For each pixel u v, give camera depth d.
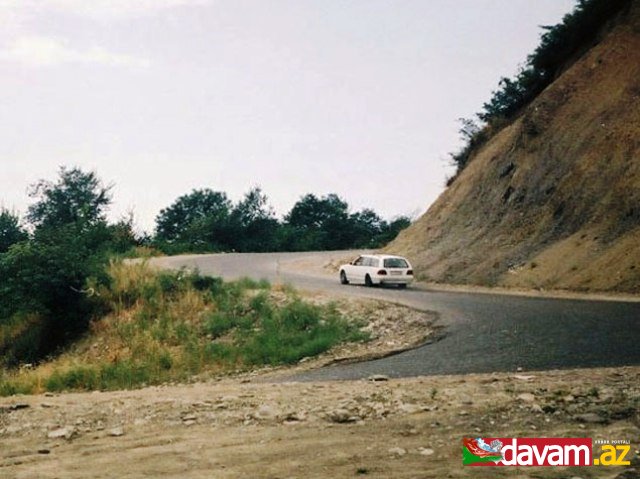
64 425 8.88
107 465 6.89
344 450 7.09
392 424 8.11
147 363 20.50
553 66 47.50
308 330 22.69
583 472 6.26
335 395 10.06
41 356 27.05
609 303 22.77
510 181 39.12
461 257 36.91
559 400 8.95
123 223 51.12
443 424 8.02
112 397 11.00
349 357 17.17
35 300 28.47
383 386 10.73
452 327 19.70
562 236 32.91
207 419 8.84
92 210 59.38
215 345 21.64
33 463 7.14
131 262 35.94
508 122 49.06
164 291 29.11
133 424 8.77
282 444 7.41
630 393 9.27
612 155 33.81
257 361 19.52
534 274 30.69
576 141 36.84
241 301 27.05
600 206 32.19
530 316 20.56
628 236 28.92
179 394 11.03
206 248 71.12
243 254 61.84
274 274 40.97
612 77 38.22
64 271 28.83
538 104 40.72
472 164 46.59
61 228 34.06
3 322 28.86
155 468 6.70
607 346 14.70
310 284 35.34
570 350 14.49
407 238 45.56
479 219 39.66
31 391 17.78
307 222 99.88
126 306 28.45
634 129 33.94
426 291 30.84
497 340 16.78
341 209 100.25
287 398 10.00
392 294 29.25
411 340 18.70
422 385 10.60
